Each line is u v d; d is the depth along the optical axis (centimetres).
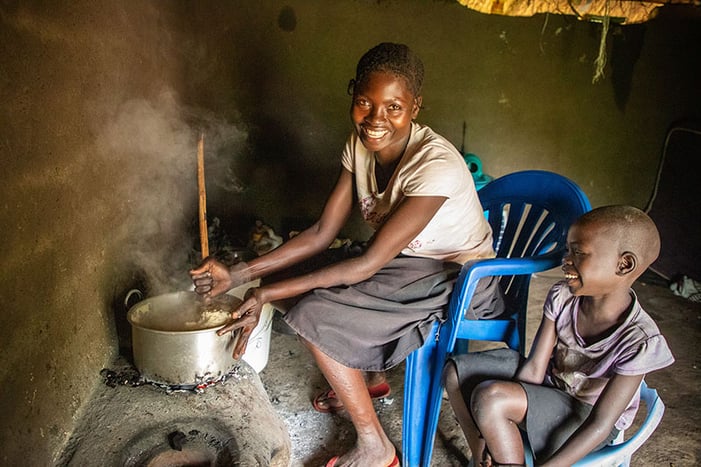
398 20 339
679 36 357
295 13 328
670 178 371
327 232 198
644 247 136
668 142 374
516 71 357
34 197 149
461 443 204
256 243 315
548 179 197
